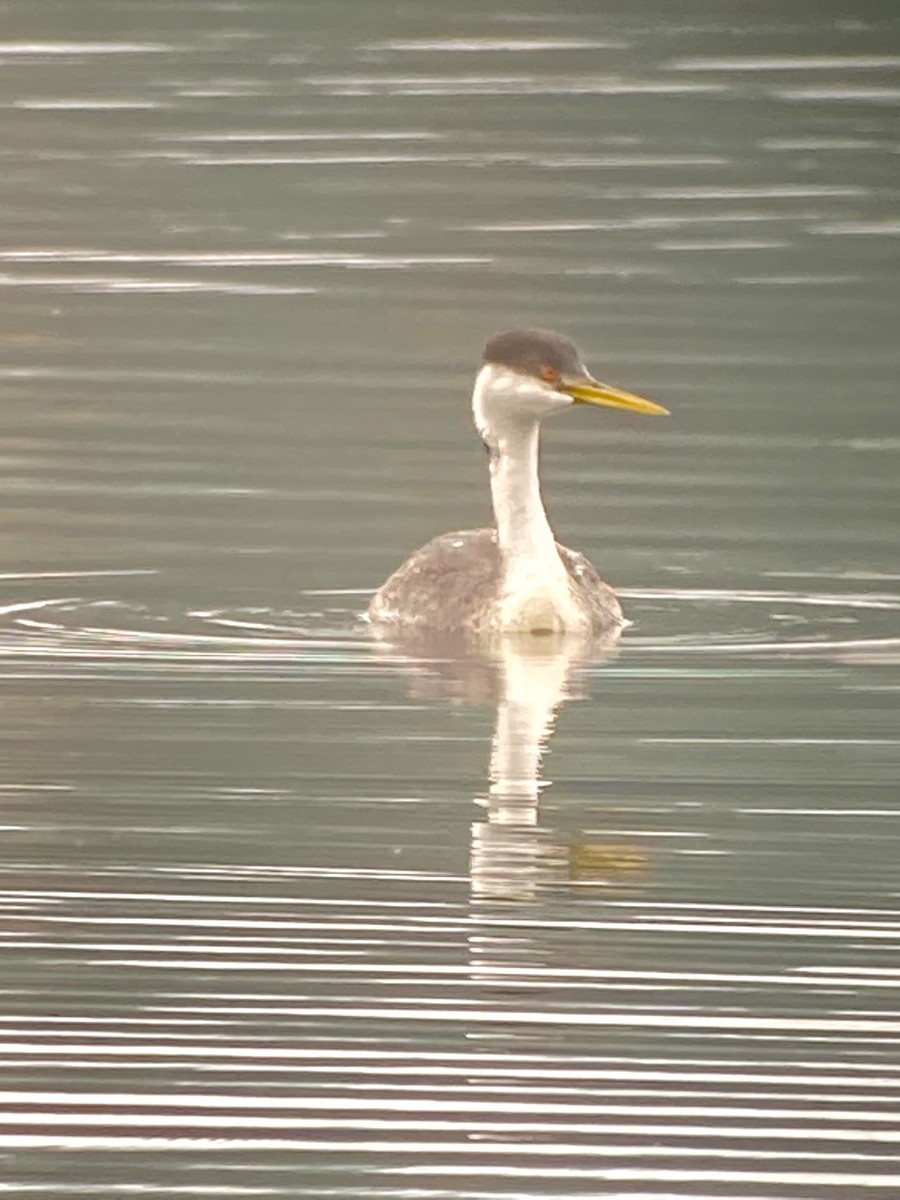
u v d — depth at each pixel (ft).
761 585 55.67
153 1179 27.61
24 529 59.52
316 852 37.11
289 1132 28.63
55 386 73.72
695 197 95.45
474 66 114.11
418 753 42.16
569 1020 31.35
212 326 80.43
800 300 82.33
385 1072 30.14
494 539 54.49
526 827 38.22
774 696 46.16
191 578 55.83
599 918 34.60
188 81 112.06
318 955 33.27
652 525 60.59
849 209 93.86
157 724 43.86
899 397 71.97
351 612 53.52
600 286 83.92
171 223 92.63
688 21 120.78
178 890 35.55
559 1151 28.25
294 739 42.96
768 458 66.13
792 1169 27.81
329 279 85.30
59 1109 29.17
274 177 98.17
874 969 32.89
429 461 66.44
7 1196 27.07
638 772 41.09
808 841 37.65
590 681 47.55
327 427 69.62
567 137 103.40
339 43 118.62
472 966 32.96
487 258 87.35
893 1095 29.58
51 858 36.73
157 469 65.31
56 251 88.94
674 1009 31.76
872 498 62.49
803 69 112.16
